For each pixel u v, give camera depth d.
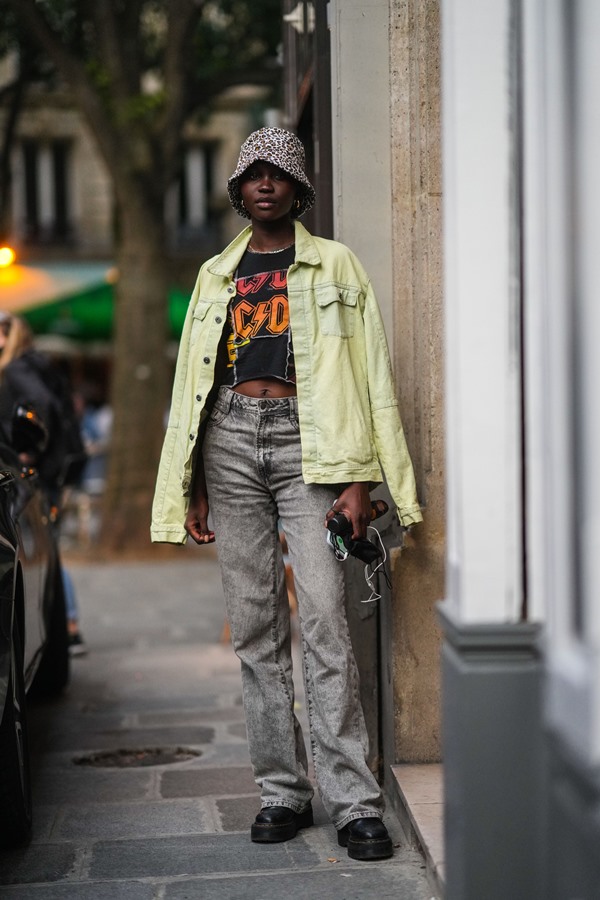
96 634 15.16
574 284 3.84
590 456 3.77
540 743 4.61
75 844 6.91
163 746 9.32
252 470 6.54
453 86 4.62
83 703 10.98
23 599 7.17
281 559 6.82
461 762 4.63
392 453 6.41
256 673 6.77
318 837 6.85
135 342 24.94
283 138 6.52
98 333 33.19
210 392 6.60
